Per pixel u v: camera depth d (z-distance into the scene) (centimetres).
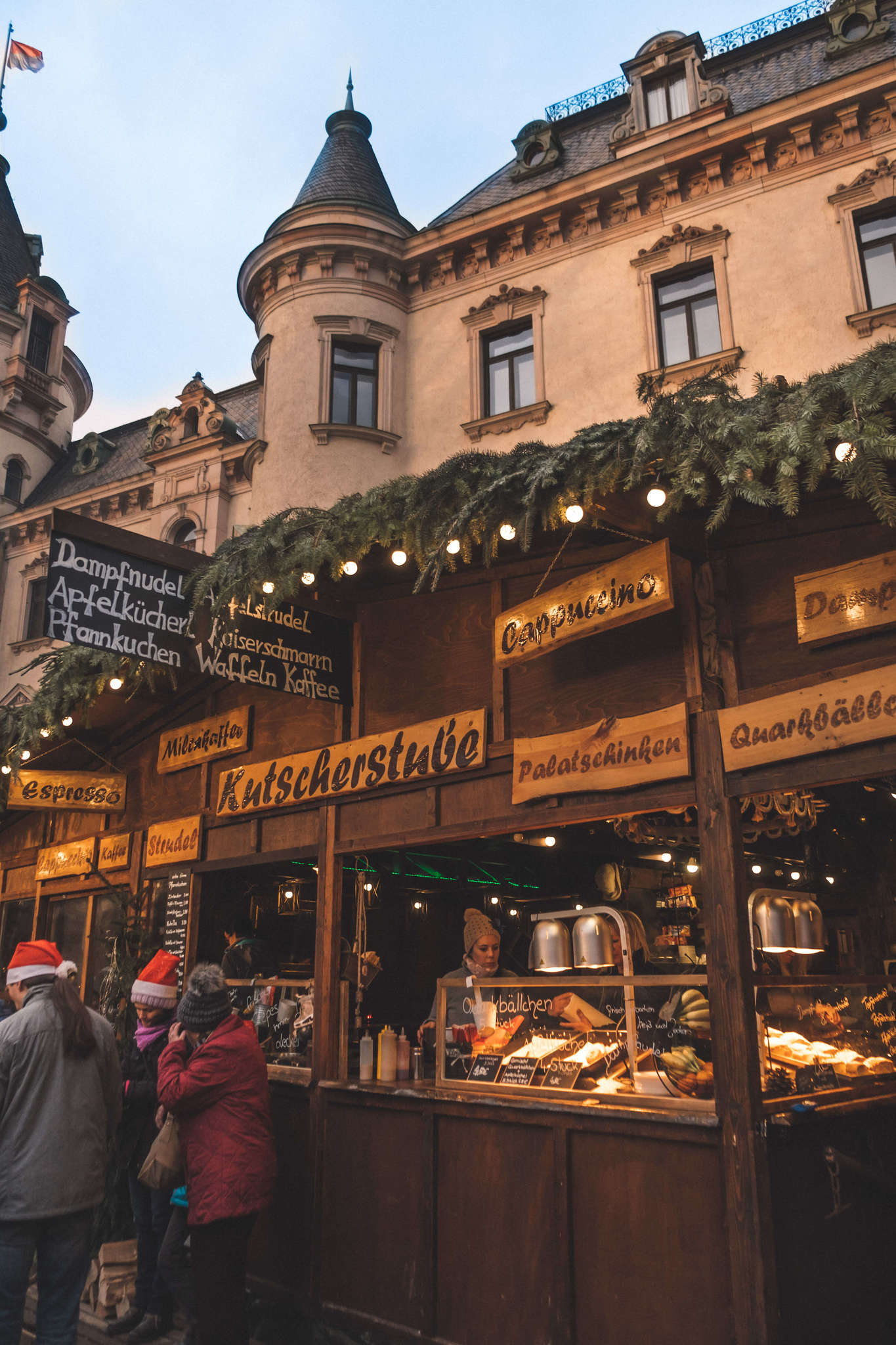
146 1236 525
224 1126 417
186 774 709
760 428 356
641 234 1470
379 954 891
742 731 402
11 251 2728
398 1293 461
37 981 418
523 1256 419
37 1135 389
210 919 677
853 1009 448
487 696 515
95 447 2464
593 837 719
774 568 419
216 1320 400
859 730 367
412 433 1587
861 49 1460
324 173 1766
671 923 750
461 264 1627
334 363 1611
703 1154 377
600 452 374
